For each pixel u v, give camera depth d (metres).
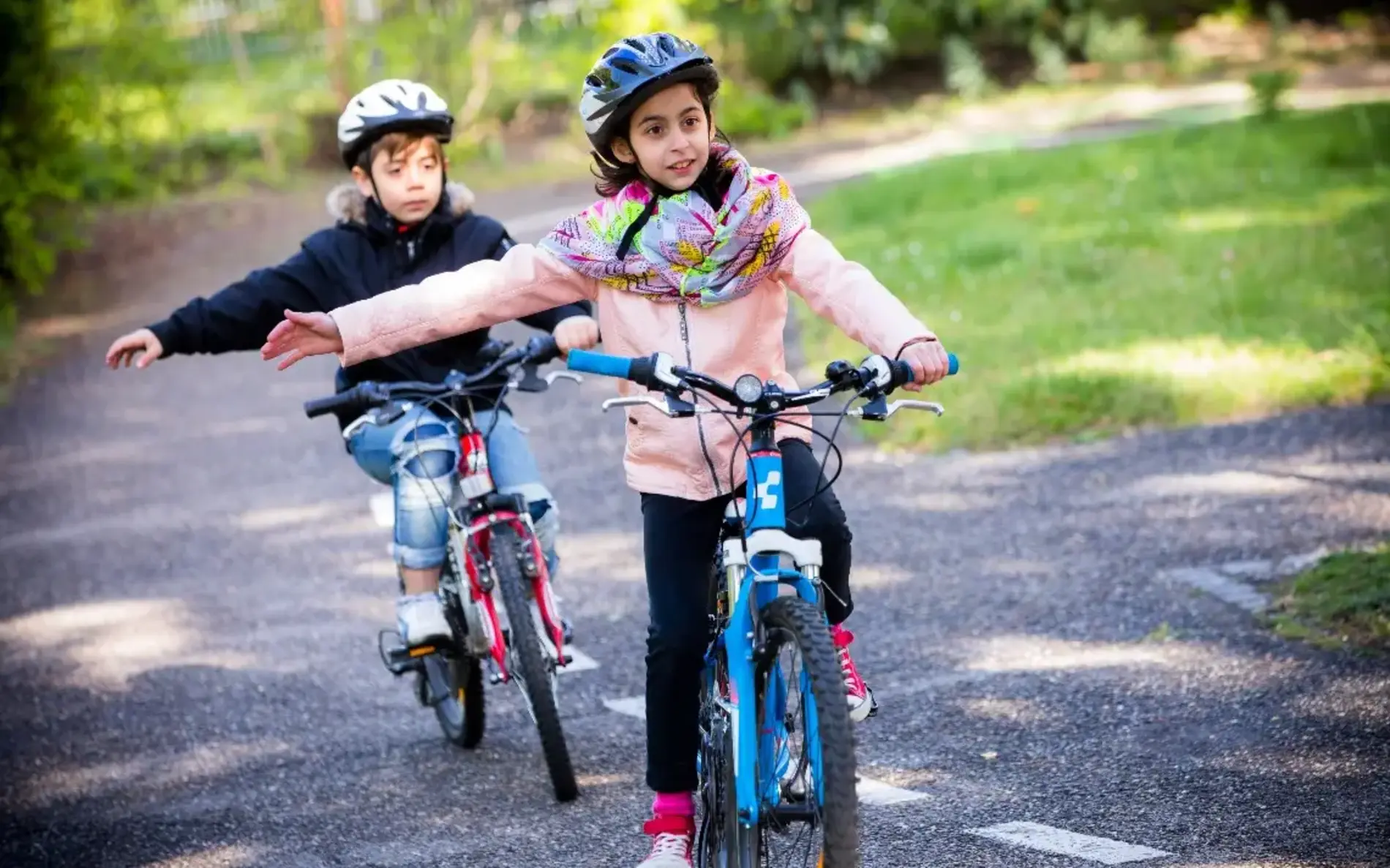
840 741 3.77
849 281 4.40
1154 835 4.87
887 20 30.59
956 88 30.20
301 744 6.49
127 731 6.75
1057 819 5.06
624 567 8.34
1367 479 8.22
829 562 4.39
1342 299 11.32
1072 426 9.68
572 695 6.73
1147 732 5.71
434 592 6.13
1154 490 8.48
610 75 4.31
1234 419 9.49
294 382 13.89
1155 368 10.27
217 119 26.44
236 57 27.14
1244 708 5.82
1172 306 11.68
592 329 5.70
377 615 8.04
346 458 11.24
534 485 6.05
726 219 4.34
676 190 4.42
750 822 4.05
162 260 19.69
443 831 5.51
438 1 26.20
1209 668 6.23
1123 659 6.44
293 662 7.45
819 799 3.89
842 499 9.02
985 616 7.09
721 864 4.39
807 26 30.16
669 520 4.52
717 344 4.45
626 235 4.40
